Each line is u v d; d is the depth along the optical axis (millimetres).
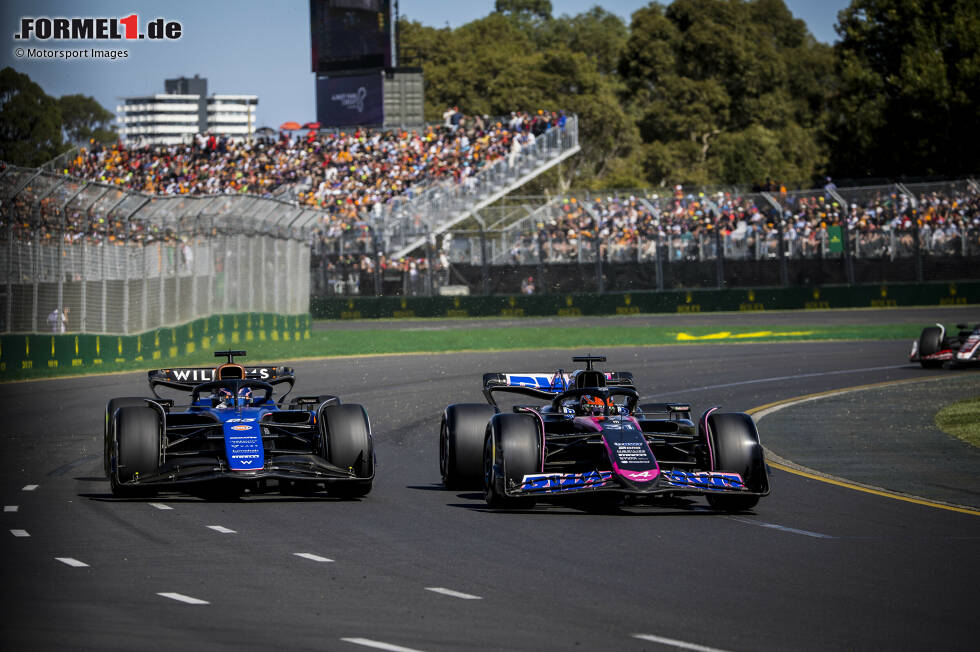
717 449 41562
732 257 190625
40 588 29219
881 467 53938
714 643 24328
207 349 126125
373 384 92812
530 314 196250
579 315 194750
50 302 102562
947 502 44281
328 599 28141
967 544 35656
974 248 183000
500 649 23797
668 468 44719
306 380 96562
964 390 86062
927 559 33281
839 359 114438
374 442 62562
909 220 184875
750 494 40656
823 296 186875
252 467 41438
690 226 193250
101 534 36750
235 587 29422
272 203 143250
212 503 43219
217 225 130625
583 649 23844
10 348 97625
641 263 193875
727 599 28234
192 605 27469
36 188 100625
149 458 42469
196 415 46625
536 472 41250
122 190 109750
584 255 196500
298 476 41875
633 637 24750
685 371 103938
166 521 39188
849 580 30406
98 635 24703
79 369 104500
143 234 115438
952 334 137750
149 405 43844
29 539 35875
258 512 41250
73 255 105625
